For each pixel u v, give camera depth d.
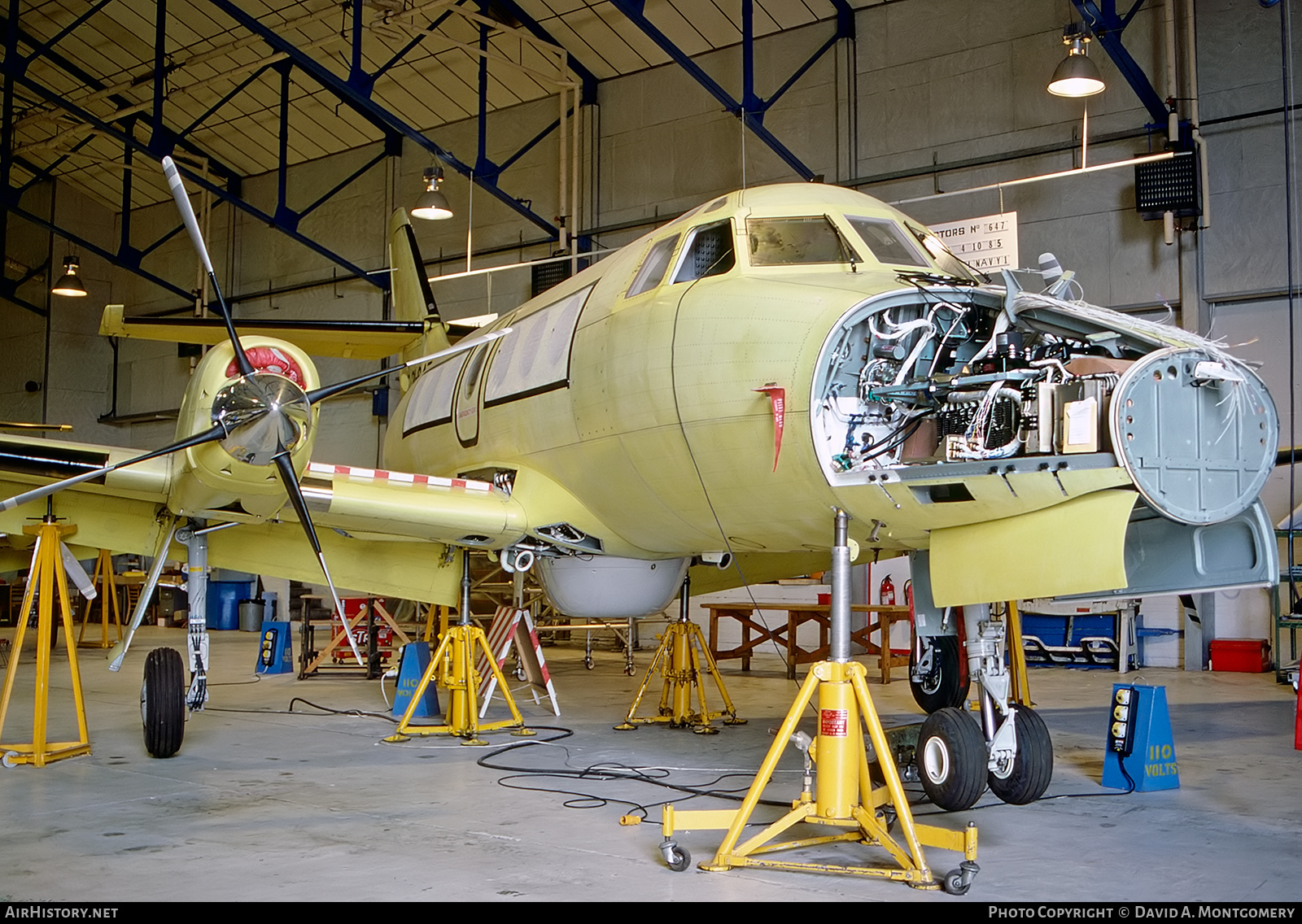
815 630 17.75
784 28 17.98
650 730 9.31
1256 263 14.39
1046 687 12.68
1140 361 5.18
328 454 23.98
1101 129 15.41
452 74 20.70
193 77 22.78
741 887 4.61
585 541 8.44
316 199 24.30
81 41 23.08
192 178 21.38
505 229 21.16
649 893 4.51
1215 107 14.75
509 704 9.23
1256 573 5.73
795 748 8.20
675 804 6.29
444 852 5.16
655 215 19.22
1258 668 14.30
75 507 7.79
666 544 7.98
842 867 4.79
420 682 9.48
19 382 28.47
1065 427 5.27
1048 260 6.15
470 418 9.47
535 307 9.37
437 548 9.48
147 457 6.27
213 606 23.06
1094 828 5.74
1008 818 5.98
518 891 4.53
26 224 28.48
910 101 16.91
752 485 6.41
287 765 7.61
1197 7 14.88
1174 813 6.10
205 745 8.49
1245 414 5.37
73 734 8.95
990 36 16.30
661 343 6.75
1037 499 5.39
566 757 7.92
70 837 5.46
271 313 24.98
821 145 17.61
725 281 6.66
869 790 5.21
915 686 9.27
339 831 5.59
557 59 19.38
